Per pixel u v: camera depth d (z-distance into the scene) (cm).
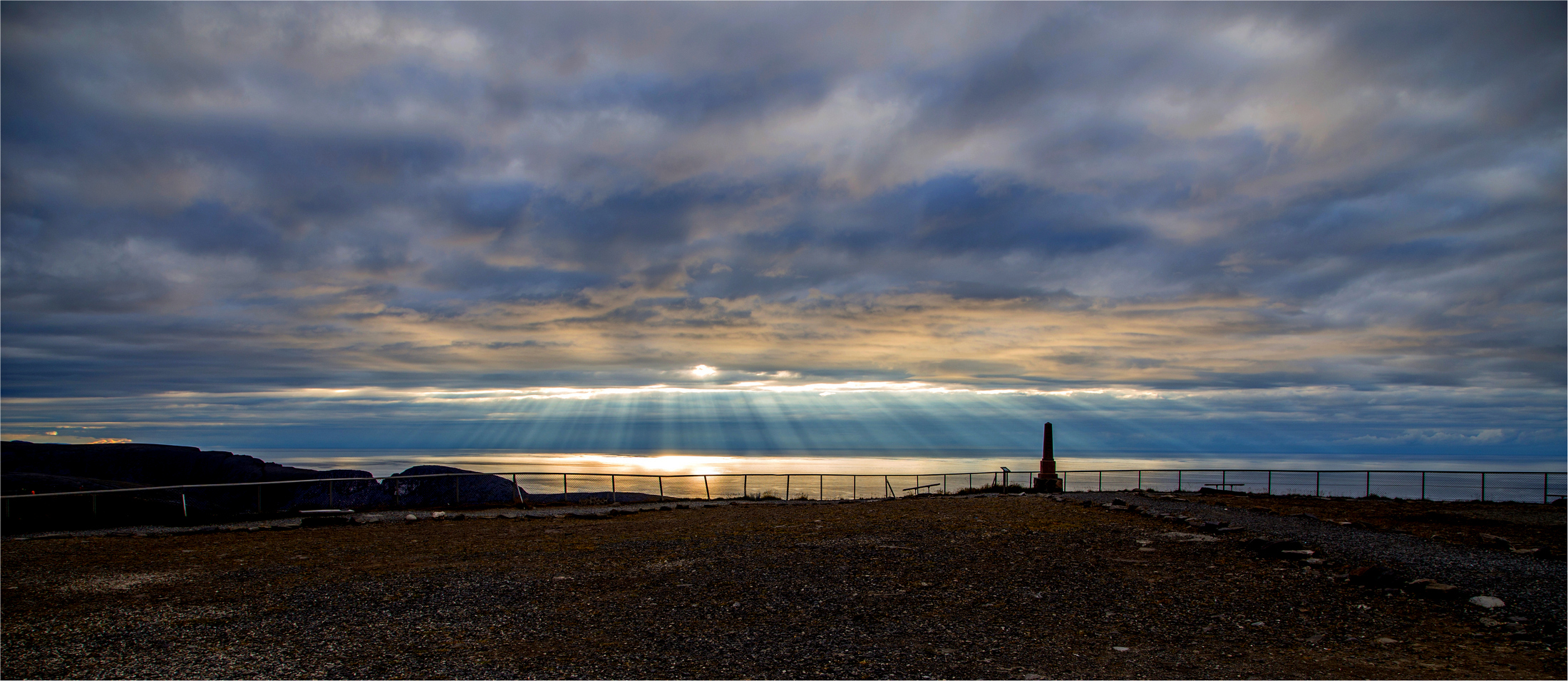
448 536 1814
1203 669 726
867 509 2284
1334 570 1132
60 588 1187
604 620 949
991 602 1004
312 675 750
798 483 12444
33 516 2295
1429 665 723
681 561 1350
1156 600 991
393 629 920
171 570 1354
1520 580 1055
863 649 811
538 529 1948
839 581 1149
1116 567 1204
